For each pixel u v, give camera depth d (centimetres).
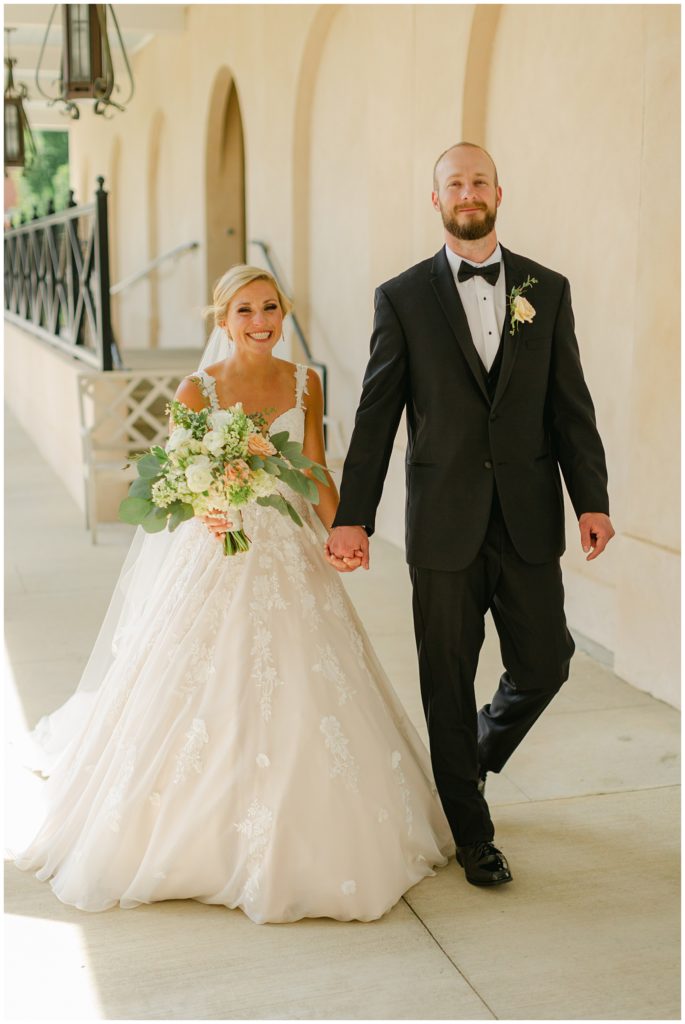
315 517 331
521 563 309
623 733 422
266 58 953
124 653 329
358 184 794
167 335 1447
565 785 378
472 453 304
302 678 295
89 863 299
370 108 743
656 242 441
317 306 900
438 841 329
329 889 286
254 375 321
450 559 304
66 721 381
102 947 278
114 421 781
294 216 909
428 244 675
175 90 1312
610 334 508
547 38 545
